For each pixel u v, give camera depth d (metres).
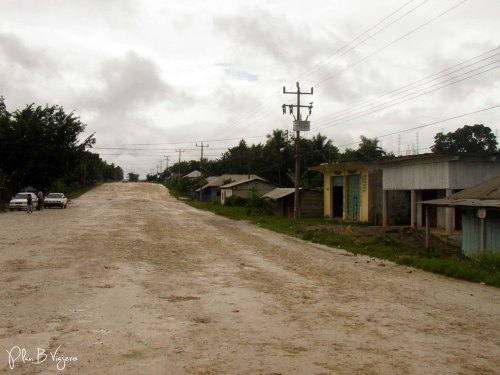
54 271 12.38
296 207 38.72
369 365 5.93
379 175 35.72
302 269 14.33
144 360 5.85
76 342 6.49
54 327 7.21
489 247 17.67
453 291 11.44
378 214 35.44
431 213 29.69
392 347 6.72
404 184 29.47
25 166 51.47
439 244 22.41
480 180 24.89
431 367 5.92
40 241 19.27
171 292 10.22
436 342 7.04
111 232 24.19
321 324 7.91
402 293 10.97
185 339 6.80
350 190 38.81
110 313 8.19
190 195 86.38
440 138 56.88
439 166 25.58
